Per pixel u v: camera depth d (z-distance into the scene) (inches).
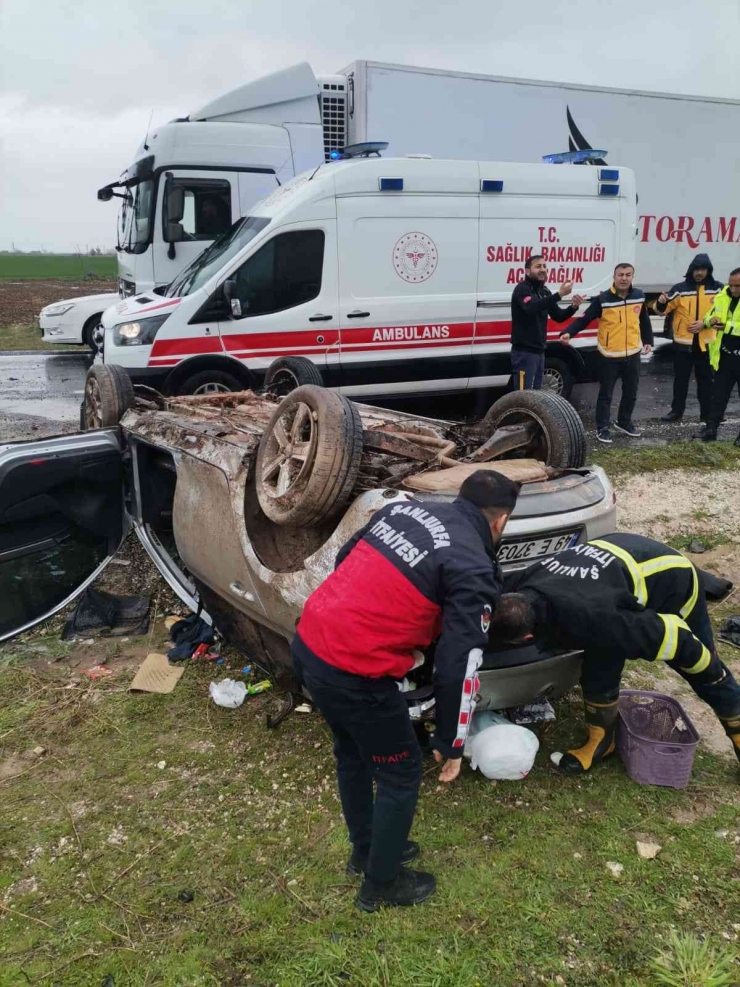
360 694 82.9
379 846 88.7
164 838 104.7
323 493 113.7
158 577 181.2
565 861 100.1
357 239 282.4
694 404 376.2
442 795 112.4
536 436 152.5
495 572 90.2
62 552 164.9
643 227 425.1
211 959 86.7
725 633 162.7
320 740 124.9
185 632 157.2
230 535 133.2
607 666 110.2
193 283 284.7
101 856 101.5
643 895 94.7
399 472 136.3
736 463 267.7
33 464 154.7
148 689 138.7
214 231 363.6
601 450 279.7
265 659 136.3
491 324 308.8
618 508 230.4
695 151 424.2
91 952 87.6
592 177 315.6
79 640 157.3
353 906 93.5
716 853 101.3
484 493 88.5
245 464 132.8
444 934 89.5
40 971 85.3
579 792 113.2
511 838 104.1
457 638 79.4
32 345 574.6
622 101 397.4
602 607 100.7
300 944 88.4
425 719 112.3
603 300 287.3
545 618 101.7
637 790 113.3
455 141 368.2
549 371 329.4
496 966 85.5
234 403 201.6
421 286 295.1
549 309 280.8
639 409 364.2
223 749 123.3
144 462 173.0
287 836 105.0
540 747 123.5
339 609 83.6
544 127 384.5
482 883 96.5
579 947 87.8
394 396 306.5
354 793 94.2
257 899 94.6
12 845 103.3
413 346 299.1
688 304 315.9
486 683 108.7
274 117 361.4
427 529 85.2
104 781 116.0
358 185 279.6
